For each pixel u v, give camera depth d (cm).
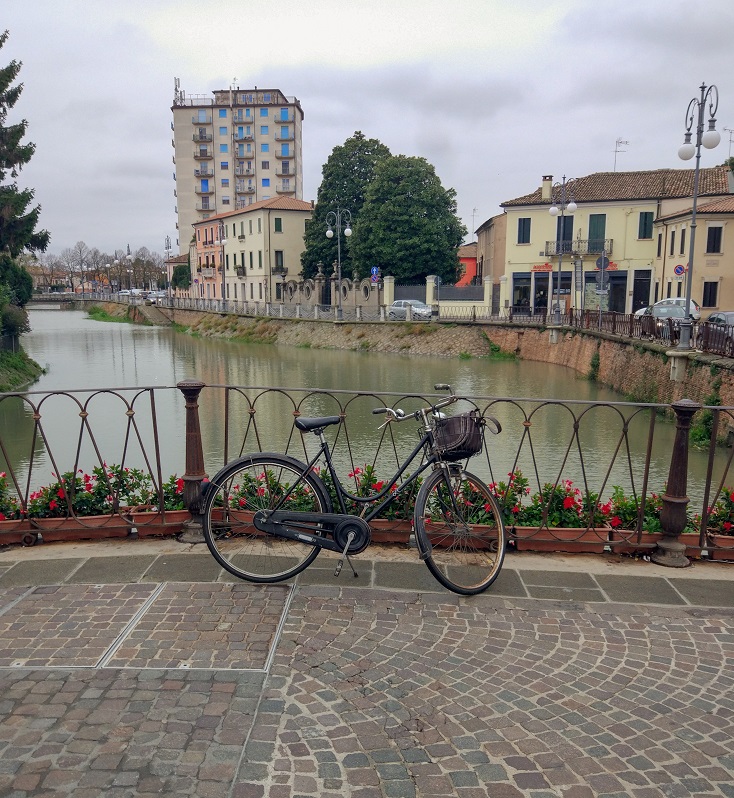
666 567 455
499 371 3164
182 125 9494
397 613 378
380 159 5356
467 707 292
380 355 3959
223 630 354
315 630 357
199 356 3953
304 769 251
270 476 496
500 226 5134
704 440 1577
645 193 4138
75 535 486
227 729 272
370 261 4856
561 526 493
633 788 244
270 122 9550
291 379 2936
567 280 4341
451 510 450
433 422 435
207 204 9738
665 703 296
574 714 288
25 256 6744
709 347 1908
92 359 3794
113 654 327
